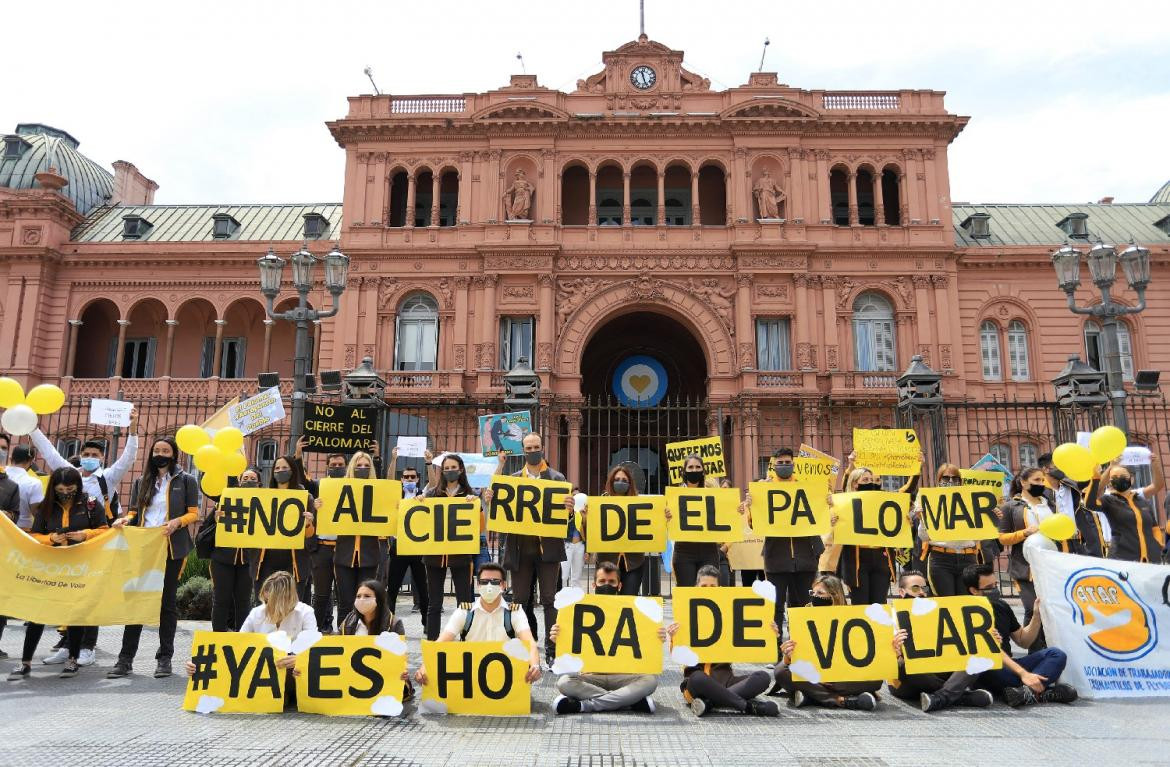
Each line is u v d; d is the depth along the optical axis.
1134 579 9.16
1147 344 33.84
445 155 34.41
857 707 8.29
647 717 7.96
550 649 10.15
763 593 8.52
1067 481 10.79
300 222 39.84
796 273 32.47
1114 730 7.45
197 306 37.91
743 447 30.98
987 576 9.51
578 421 32.06
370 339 32.72
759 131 33.88
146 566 9.57
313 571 10.92
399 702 7.87
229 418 15.02
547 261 32.81
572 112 34.62
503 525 10.05
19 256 35.47
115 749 6.60
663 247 33.16
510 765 6.35
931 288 32.78
